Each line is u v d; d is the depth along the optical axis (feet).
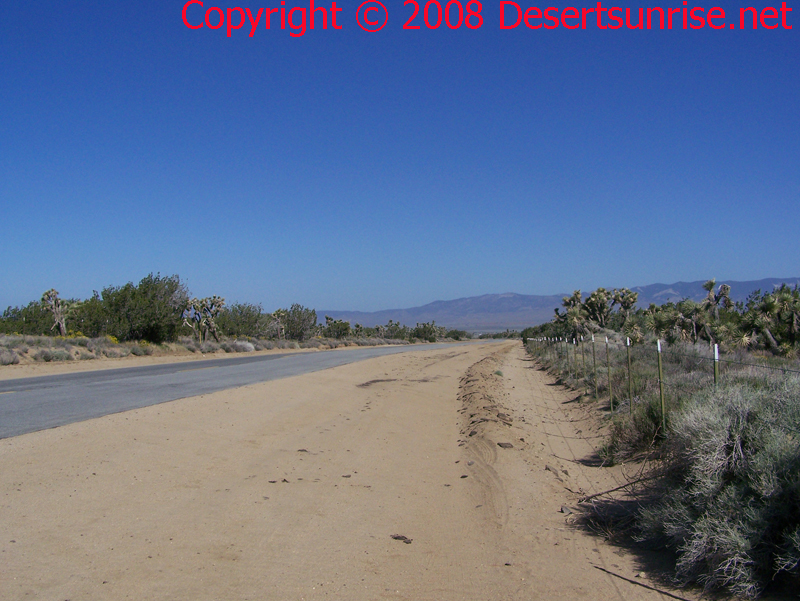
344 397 58.13
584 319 128.26
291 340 205.36
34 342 100.63
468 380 83.51
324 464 30.30
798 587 14.46
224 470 27.37
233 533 19.34
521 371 114.21
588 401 55.47
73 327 119.14
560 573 17.10
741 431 18.01
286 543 18.80
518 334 605.73
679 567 16.49
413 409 53.62
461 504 24.64
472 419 46.60
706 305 72.69
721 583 15.39
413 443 38.04
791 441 16.61
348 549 18.67
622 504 23.53
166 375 74.59
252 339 173.58
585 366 74.23
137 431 33.71
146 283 136.67
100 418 37.37
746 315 64.75
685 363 53.06
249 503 22.68
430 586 16.11
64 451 28.19
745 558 14.80
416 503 24.59
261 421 40.73
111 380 66.59
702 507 17.35
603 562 17.93
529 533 20.88
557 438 42.04
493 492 26.17
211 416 40.52
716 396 21.12
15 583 14.62
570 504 24.66
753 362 50.83
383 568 17.29
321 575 16.46
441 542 19.90
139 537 18.31
